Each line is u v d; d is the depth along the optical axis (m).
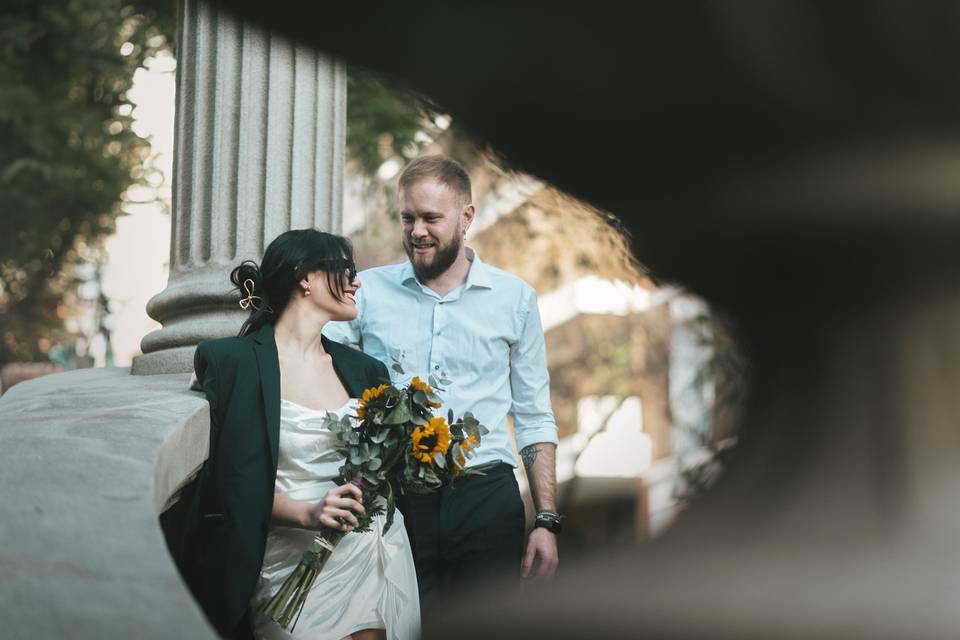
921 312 0.98
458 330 3.64
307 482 3.07
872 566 0.93
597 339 8.25
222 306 4.21
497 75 0.81
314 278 3.24
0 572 1.44
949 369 1.00
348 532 3.03
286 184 4.35
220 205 4.30
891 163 0.91
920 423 0.99
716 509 1.03
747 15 0.82
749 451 1.05
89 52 11.45
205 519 3.01
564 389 8.55
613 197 0.91
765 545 0.98
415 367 3.65
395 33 0.78
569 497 5.81
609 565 1.08
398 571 3.17
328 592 3.03
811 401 1.03
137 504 1.81
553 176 0.90
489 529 3.49
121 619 1.28
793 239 0.94
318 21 0.78
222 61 4.34
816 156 0.90
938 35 0.88
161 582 1.41
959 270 0.95
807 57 0.87
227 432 3.04
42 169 12.05
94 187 12.81
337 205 4.53
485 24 0.78
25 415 2.84
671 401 3.39
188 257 4.34
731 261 0.97
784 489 1.02
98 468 2.10
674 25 0.81
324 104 4.48
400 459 3.15
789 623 0.96
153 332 4.39
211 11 0.79
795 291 0.99
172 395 3.16
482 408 3.62
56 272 14.43
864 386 1.01
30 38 11.10
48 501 1.82
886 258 0.95
